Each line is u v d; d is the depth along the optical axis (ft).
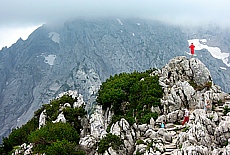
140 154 173.06
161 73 266.98
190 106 224.53
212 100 220.64
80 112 269.85
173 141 178.19
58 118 251.80
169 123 208.74
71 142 208.23
